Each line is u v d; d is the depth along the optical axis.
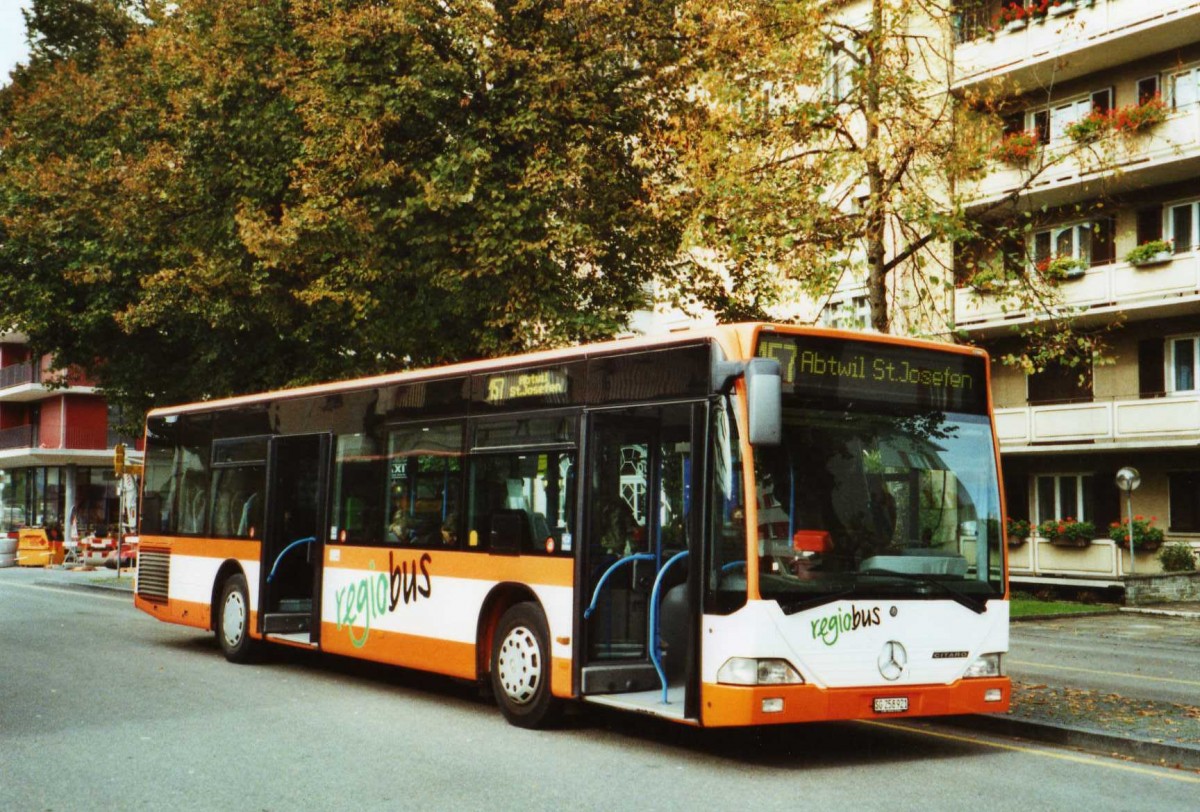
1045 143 19.80
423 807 7.18
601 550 9.69
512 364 10.82
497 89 19.12
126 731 9.73
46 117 25.25
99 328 24.72
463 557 11.01
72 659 14.73
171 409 17.08
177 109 22.39
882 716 8.51
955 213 15.32
